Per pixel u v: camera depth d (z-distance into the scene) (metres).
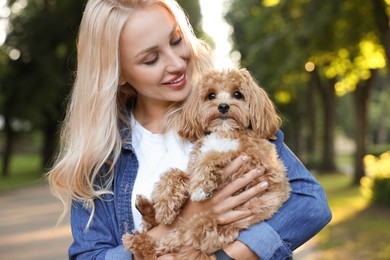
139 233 2.37
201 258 2.27
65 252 8.62
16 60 26.67
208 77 2.68
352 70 16.72
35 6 27.19
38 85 26.61
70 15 26.88
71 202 2.66
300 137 31.70
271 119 2.59
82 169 2.60
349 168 31.94
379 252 7.87
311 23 12.70
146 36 2.54
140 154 2.66
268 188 2.38
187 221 2.37
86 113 2.64
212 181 2.33
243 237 2.29
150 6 2.58
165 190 2.42
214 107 2.57
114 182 2.62
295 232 2.34
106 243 2.54
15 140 29.89
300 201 2.39
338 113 53.03
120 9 2.57
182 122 2.67
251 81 2.64
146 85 2.61
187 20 2.83
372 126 54.25
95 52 2.63
